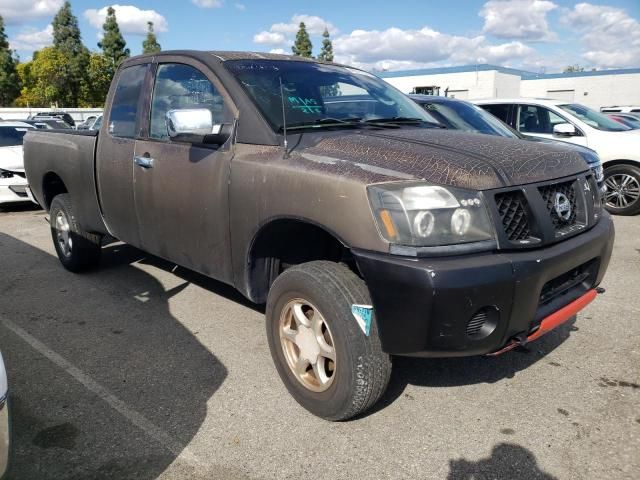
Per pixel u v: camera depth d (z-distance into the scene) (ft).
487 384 10.62
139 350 12.28
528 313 8.29
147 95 13.21
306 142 9.91
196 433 9.16
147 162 12.60
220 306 14.87
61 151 16.49
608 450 8.57
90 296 15.79
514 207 8.39
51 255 20.57
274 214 9.45
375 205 8.00
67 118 105.29
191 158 11.39
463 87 132.98
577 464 8.27
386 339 8.13
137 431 9.24
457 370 11.18
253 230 9.98
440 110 23.43
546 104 29.04
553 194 9.03
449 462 8.38
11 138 34.09
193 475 8.16
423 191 7.90
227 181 10.45
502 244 8.03
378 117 11.97
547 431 9.08
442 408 9.81
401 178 8.14
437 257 7.77
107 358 11.93
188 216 11.64
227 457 8.56
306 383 9.54
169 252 12.66
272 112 10.67
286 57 12.96
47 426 9.39
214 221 10.94
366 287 8.64
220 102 11.21
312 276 8.87
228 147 10.69
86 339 12.91
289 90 11.44
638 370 11.05
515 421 9.38
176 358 11.87
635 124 33.99
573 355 11.73
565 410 9.67
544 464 8.29
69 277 17.58
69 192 16.52
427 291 7.55
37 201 19.43
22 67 190.08
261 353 12.07
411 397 10.18
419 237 7.77
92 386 10.73
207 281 16.93
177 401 10.15
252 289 10.68
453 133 10.55
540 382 10.64
